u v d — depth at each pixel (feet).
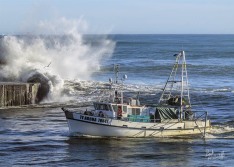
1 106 264.31
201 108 264.11
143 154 174.81
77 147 182.09
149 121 197.26
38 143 187.01
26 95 273.54
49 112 252.01
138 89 325.83
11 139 192.44
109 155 172.55
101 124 192.95
